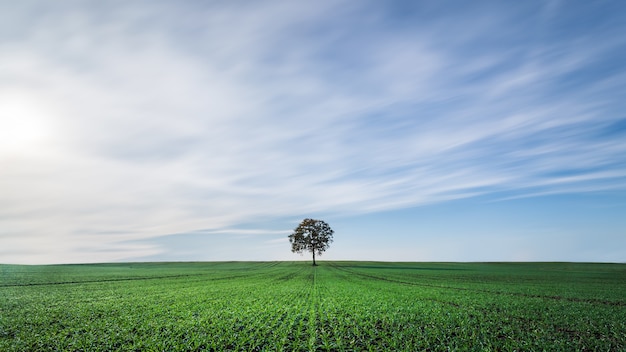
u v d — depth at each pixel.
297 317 24.41
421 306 29.31
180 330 20.38
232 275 71.62
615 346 17.89
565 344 17.88
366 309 27.45
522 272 80.69
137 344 17.42
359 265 115.75
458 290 42.66
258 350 16.98
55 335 19.23
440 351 16.94
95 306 29.16
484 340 18.42
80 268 96.75
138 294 38.16
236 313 25.67
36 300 32.97
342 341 18.41
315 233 112.94
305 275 71.69
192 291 41.31
